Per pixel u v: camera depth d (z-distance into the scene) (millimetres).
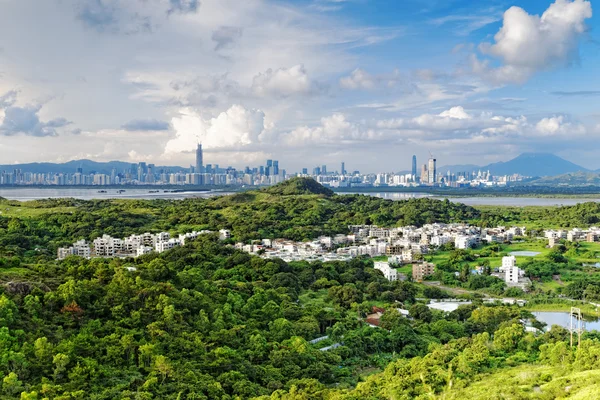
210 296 181625
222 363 131875
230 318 165000
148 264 197500
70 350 120125
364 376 147125
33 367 115188
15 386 105875
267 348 149125
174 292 163625
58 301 143125
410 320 197375
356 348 163125
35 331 128500
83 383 112312
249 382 126625
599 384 104375
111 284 156750
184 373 123938
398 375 132500
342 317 190250
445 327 184625
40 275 164000
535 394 106375
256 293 193000
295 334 164250
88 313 143875
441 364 137875
